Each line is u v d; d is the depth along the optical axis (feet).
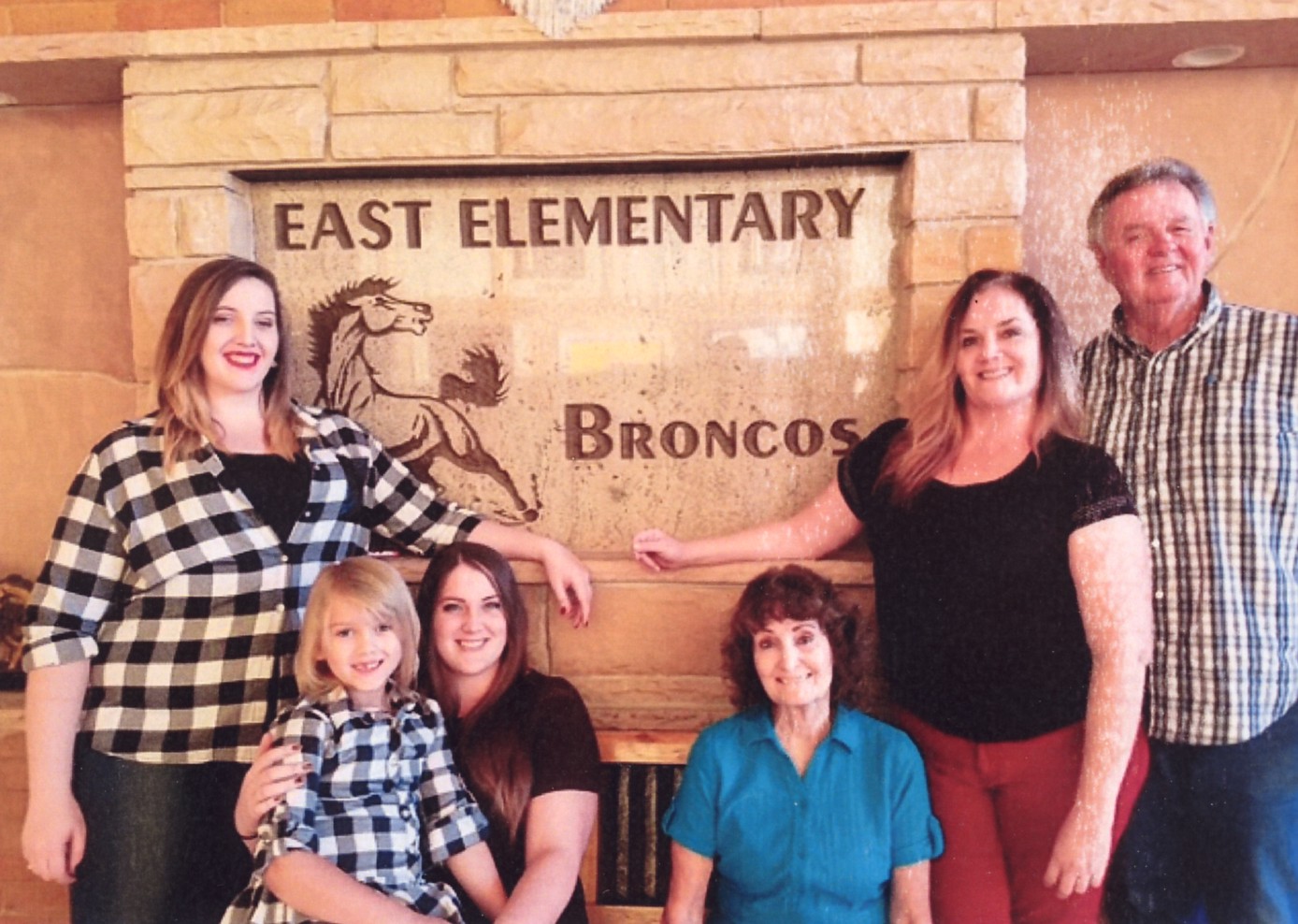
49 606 4.48
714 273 5.41
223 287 4.63
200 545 4.53
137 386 5.66
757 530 5.28
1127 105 5.25
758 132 5.11
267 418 4.85
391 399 5.57
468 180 5.47
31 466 5.84
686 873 4.69
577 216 5.44
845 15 4.99
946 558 4.55
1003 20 4.91
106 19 5.32
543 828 4.50
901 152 5.12
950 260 5.08
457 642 4.70
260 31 5.20
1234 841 4.67
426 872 4.55
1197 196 4.54
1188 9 4.78
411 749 4.38
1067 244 5.30
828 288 5.37
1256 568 4.50
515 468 5.57
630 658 5.37
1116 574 4.34
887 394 5.37
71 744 4.53
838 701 4.75
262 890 4.17
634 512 5.53
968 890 4.60
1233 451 4.49
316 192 5.53
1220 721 4.59
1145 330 4.67
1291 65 5.16
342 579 4.34
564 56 5.15
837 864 4.51
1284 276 5.22
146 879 4.55
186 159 5.31
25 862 5.69
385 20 5.22
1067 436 4.56
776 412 5.44
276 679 4.61
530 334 5.51
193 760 4.55
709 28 5.04
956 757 4.64
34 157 5.76
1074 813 4.46
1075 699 4.48
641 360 5.48
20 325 5.82
